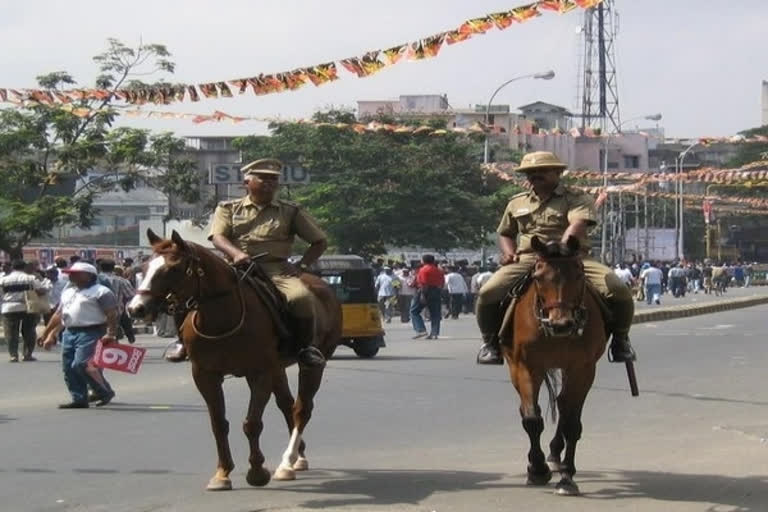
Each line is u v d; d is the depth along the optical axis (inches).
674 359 1048.8
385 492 443.5
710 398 753.6
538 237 434.9
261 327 446.3
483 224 2391.7
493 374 905.5
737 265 4089.6
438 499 430.0
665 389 804.0
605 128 3981.3
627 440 580.1
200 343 442.0
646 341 1290.6
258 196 472.7
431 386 821.9
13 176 1465.3
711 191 3769.7
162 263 427.8
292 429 493.0
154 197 3041.3
